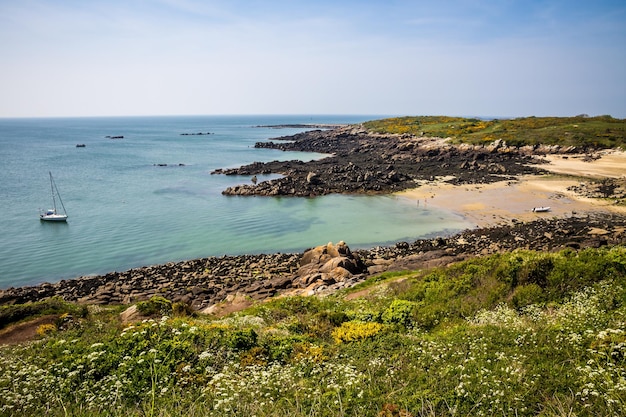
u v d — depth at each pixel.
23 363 10.88
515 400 7.14
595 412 6.45
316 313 17.77
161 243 41.59
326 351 11.35
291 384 8.73
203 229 46.25
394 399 7.71
